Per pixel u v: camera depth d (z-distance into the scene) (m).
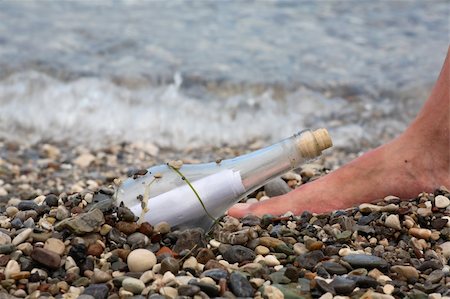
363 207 2.70
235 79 6.47
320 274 2.29
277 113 6.03
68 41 7.29
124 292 2.12
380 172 2.92
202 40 7.49
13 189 4.06
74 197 2.70
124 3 8.76
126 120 5.81
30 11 8.27
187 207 2.44
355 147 5.31
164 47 7.21
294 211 2.88
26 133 5.54
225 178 2.48
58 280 2.22
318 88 6.40
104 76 6.46
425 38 7.63
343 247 2.47
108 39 7.36
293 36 7.67
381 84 6.51
